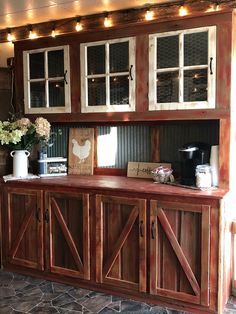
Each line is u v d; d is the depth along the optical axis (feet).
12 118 10.61
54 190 9.42
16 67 10.60
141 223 8.37
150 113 8.76
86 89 9.55
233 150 8.39
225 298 8.26
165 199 8.07
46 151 11.53
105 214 8.86
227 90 7.87
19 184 9.93
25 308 8.32
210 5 9.11
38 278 9.98
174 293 8.15
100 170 10.80
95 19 10.51
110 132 10.63
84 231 9.09
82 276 9.21
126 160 10.47
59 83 10.00
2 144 10.28
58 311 8.19
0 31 11.97
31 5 9.68
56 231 9.55
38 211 9.70
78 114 9.75
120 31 8.97
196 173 8.39
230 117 7.93
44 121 9.92
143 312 8.14
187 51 8.22
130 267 8.65
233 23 7.80
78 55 9.59
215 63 7.91
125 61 9.00
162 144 9.95
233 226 8.61
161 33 8.46
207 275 7.77
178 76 8.35
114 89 9.21
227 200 8.00
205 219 7.68
